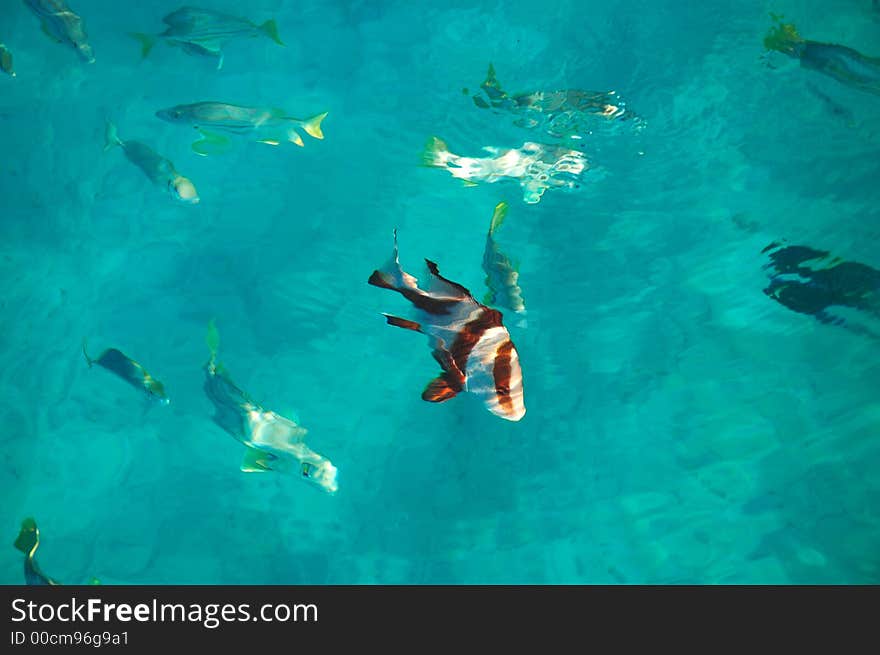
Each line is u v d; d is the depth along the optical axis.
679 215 4.86
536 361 4.27
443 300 2.37
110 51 6.06
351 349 4.45
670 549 3.51
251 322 4.59
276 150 5.44
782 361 4.12
